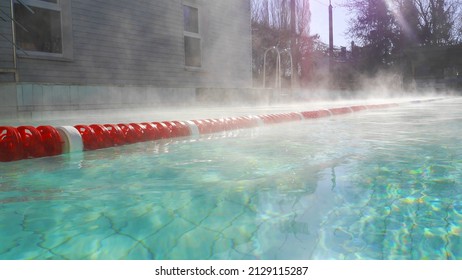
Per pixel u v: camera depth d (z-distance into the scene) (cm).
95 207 166
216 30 1199
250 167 251
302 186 199
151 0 959
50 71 741
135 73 928
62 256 121
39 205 170
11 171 246
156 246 126
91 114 731
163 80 1009
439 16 2700
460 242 129
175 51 1037
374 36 2741
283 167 249
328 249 124
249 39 1344
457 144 343
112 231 139
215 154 308
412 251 123
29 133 306
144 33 945
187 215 155
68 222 148
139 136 399
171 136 434
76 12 783
